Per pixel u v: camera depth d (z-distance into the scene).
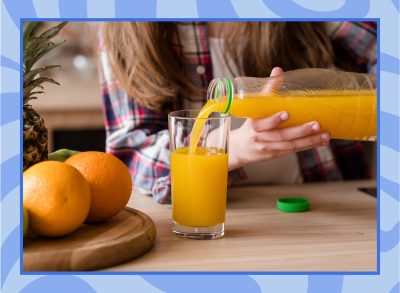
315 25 1.63
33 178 0.86
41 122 0.99
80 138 2.46
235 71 1.65
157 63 1.46
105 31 1.47
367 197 1.33
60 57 3.09
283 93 1.06
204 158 0.97
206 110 1.04
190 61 1.62
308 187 1.44
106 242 0.86
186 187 0.98
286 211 1.19
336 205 1.24
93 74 3.11
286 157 1.70
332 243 0.97
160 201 1.25
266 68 1.59
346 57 1.79
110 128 1.61
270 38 1.57
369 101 1.07
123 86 1.47
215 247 0.94
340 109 1.07
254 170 1.68
